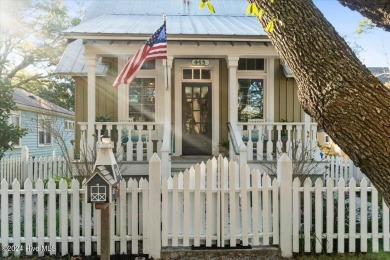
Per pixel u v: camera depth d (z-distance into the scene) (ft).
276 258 16.05
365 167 7.90
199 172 16.38
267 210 16.48
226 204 16.47
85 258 15.89
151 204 16.14
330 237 16.42
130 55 29.35
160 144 30.60
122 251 16.12
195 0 43.86
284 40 8.70
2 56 70.28
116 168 14.52
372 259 15.72
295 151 26.27
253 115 35.50
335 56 8.23
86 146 27.20
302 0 8.86
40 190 16.11
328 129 8.22
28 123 61.00
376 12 11.57
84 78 34.78
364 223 16.51
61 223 16.15
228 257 16.01
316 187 16.44
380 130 7.57
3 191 16.06
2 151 34.24
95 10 40.93
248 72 35.24
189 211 16.42
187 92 35.09
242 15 40.29
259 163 28.17
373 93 7.87
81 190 16.22
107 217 14.02
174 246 16.34
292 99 35.29
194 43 28.19
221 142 34.55
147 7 41.75
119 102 34.68
